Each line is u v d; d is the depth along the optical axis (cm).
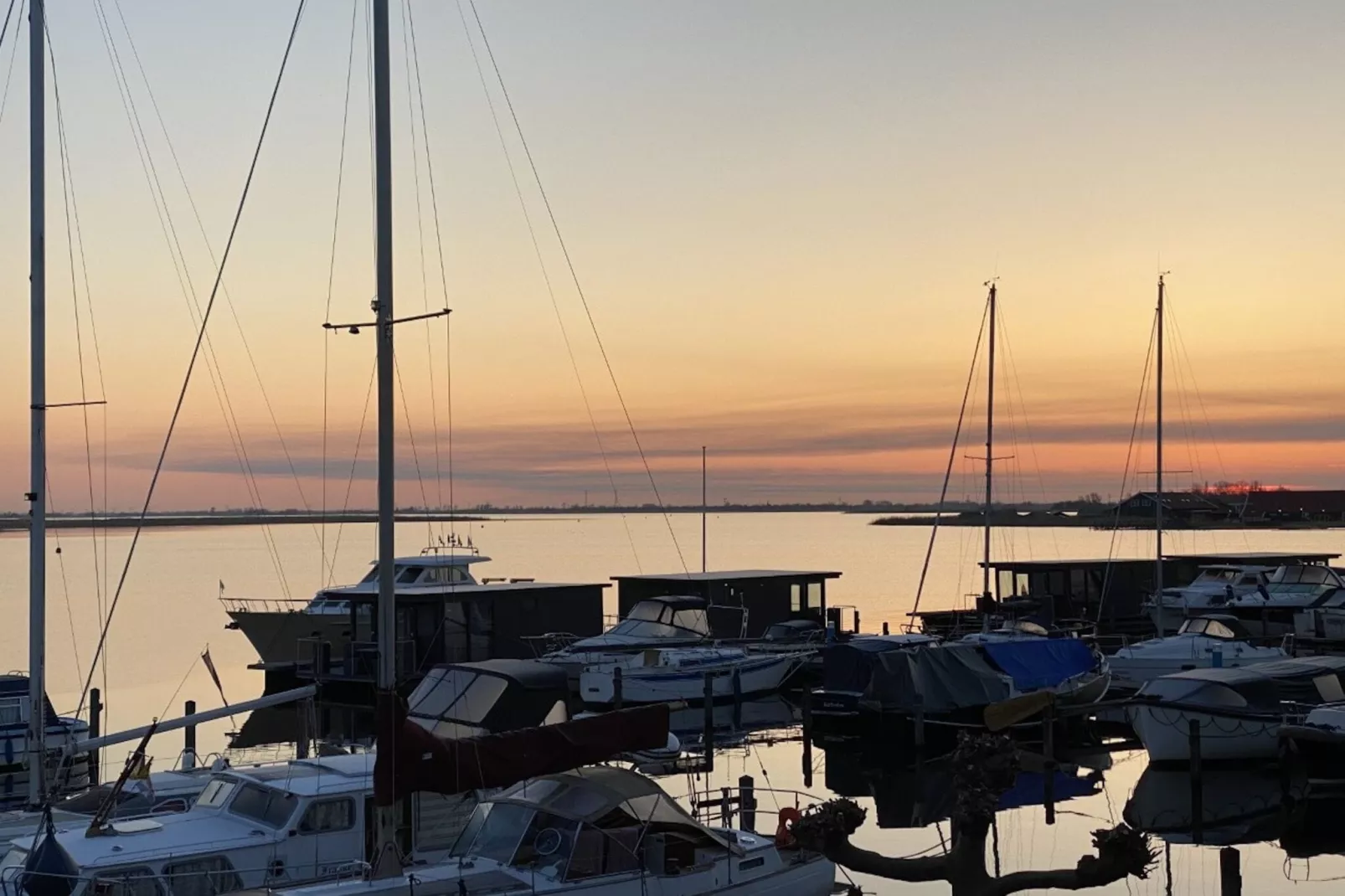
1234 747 3141
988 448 5428
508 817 1697
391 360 1666
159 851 1698
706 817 2098
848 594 9475
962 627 5144
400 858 1591
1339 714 2916
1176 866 2369
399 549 18412
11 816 2030
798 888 1795
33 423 2530
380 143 1681
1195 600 5397
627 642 4284
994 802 862
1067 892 2206
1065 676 3722
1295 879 2277
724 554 16900
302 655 4816
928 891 2133
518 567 12656
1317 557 6125
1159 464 5169
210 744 3738
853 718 3862
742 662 4169
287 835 1769
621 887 1612
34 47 2522
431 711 2180
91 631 6775
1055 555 15325
